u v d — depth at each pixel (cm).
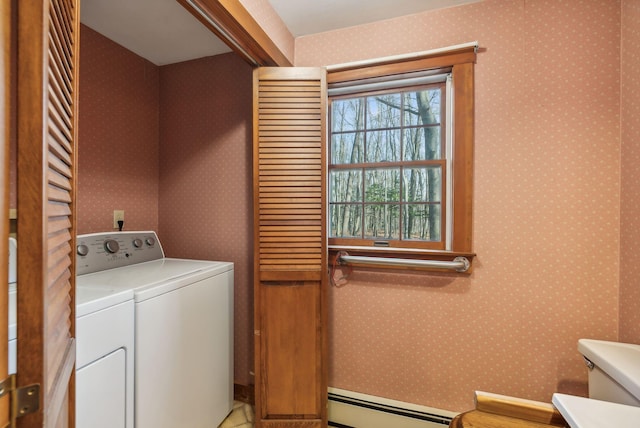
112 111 185
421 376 166
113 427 109
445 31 159
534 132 145
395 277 170
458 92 154
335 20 170
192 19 165
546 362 146
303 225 158
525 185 147
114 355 110
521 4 147
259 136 157
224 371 174
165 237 216
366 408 174
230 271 181
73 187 74
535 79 145
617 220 135
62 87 64
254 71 158
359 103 183
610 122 135
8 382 46
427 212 171
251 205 195
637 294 123
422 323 166
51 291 57
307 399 160
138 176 202
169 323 135
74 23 73
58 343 60
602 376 110
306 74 157
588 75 138
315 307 159
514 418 107
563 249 142
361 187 183
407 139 174
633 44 125
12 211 66
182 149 212
